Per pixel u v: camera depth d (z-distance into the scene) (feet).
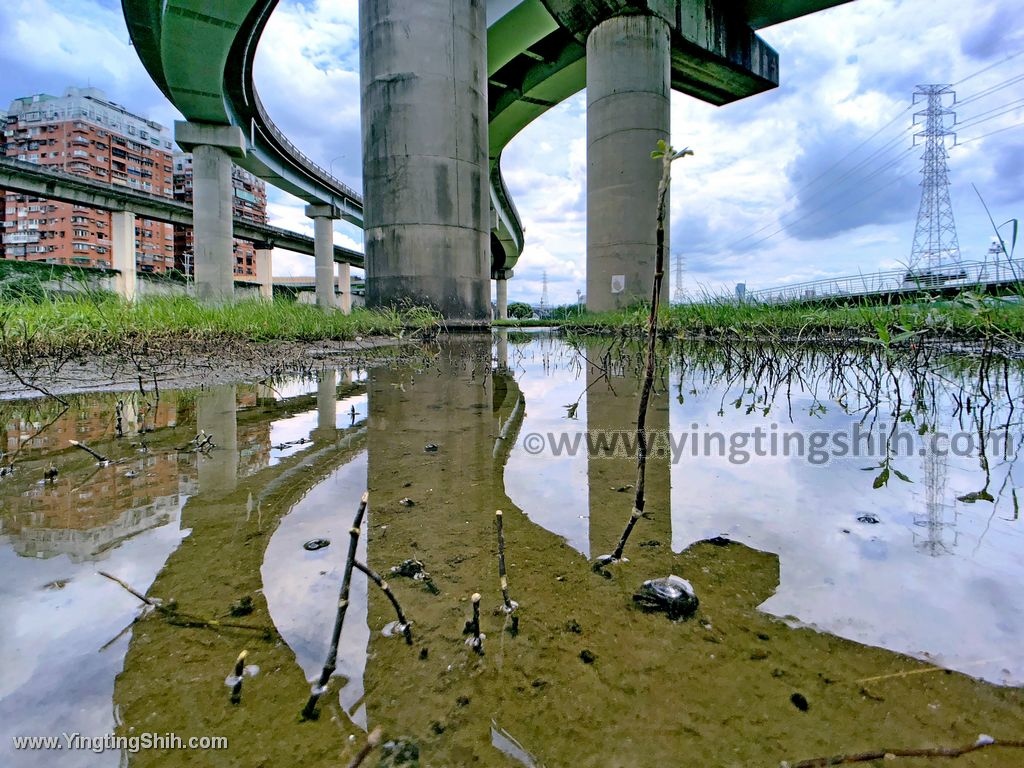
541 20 55.72
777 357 18.63
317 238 115.85
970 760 2.23
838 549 4.19
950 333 15.76
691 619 3.26
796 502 5.23
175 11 49.44
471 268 38.09
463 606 3.42
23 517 4.75
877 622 3.20
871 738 2.36
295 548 4.19
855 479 5.94
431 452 7.14
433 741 2.35
